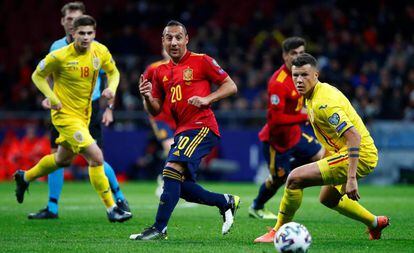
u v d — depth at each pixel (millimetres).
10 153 77750
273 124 36938
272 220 36469
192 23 98625
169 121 49031
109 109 35219
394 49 88688
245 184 71312
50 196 36688
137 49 93062
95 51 33562
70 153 34438
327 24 95625
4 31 103312
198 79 28172
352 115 26328
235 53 89562
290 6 99250
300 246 22578
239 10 104312
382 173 73375
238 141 75250
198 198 27812
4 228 32031
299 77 26234
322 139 27062
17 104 81625
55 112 33344
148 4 99812
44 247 25203
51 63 32594
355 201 27750
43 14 105688
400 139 73250
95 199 50406
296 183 26703
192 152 27250
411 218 36594
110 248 24719
